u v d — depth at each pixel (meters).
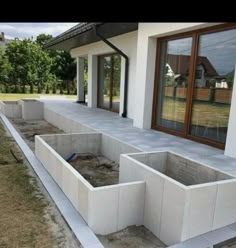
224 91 4.69
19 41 26.06
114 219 2.81
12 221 2.82
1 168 4.46
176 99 5.81
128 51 8.08
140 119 6.49
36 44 27.30
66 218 2.85
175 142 5.14
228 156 4.27
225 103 4.67
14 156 5.14
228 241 2.56
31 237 2.56
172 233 2.61
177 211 2.54
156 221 2.80
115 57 9.48
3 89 24.55
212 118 4.95
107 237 2.73
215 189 2.63
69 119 7.67
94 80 10.95
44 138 5.01
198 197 2.53
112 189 2.74
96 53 10.35
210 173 3.28
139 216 2.97
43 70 26.66
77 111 9.38
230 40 4.54
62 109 9.83
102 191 2.68
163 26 5.58
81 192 2.86
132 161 3.32
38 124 9.41
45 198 3.38
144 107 6.36
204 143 5.07
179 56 5.67
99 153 5.64
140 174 3.10
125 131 5.99
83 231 2.61
